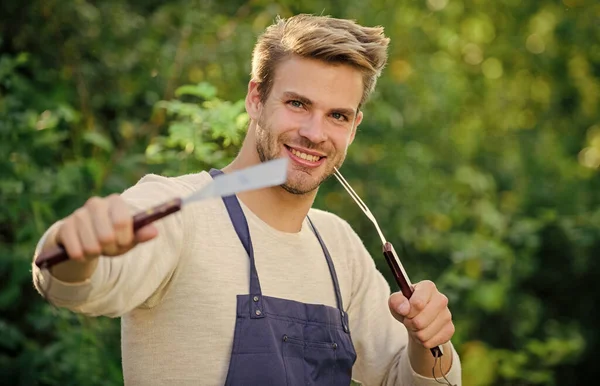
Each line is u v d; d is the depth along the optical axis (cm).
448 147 688
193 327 239
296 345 249
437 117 683
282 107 254
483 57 829
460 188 670
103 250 183
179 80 520
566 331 730
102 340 449
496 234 642
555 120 884
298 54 252
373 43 260
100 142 444
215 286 241
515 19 834
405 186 607
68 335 436
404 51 691
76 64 521
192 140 412
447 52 764
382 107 597
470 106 793
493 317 672
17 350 473
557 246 752
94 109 525
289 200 256
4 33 520
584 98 884
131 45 528
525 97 862
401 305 251
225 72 524
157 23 535
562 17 850
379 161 607
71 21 522
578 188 813
